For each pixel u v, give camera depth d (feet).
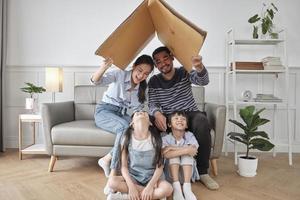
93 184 5.55
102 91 7.96
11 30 8.84
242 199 4.83
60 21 8.82
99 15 8.82
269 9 8.52
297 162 7.48
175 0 8.75
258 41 8.03
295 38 8.70
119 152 4.95
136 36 5.13
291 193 5.13
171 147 5.04
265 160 7.69
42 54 8.87
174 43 5.15
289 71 8.71
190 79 5.96
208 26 8.77
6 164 6.98
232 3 8.73
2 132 8.43
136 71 5.68
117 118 5.91
